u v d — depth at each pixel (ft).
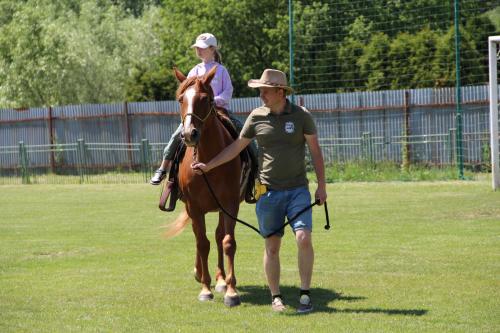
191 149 29.68
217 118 29.55
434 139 87.76
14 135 109.29
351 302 28.22
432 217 51.49
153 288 31.99
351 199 65.00
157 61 146.51
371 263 35.81
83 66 140.46
